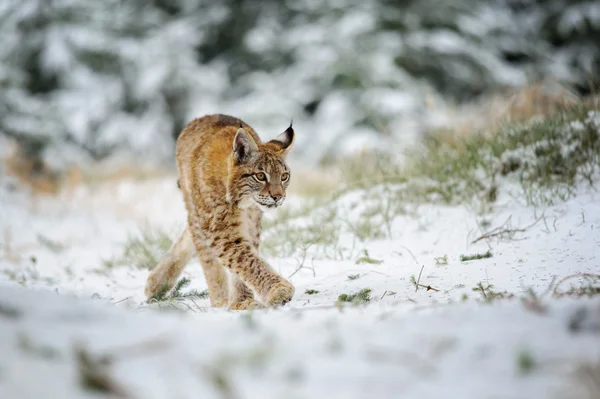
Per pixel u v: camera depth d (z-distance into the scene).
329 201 16.97
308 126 41.16
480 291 9.57
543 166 14.77
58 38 43.38
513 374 4.68
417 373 4.72
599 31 44.22
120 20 45.97
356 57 40.78
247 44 44.97
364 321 6.29
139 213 24.92
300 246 14.26
